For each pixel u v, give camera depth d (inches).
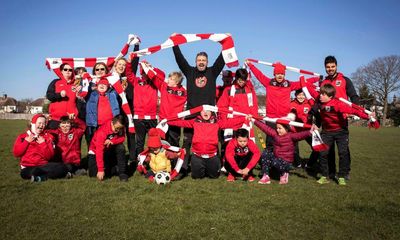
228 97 324.8
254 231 165.5
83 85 291.4
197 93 301.0
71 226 166.9
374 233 166.1
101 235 157.5
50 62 334.6
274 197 222.1
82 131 295.7
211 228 167.3
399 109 2581.2
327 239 158.1
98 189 233.8
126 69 310.7
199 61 292.7
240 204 204.8
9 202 200.4
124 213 185.9
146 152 281.3
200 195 223.8
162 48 304.3
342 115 271.7
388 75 2434.8
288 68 337.4
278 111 323.0
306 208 200.1
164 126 288.7
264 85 332.5
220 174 299.3
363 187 256.1
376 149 548.1
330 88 273.6
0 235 155.5
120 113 312.5
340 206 205.2
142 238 155.0
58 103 302.7
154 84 313.6
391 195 232.1
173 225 169.8
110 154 279.7
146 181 262.2
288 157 268.2
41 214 182.2
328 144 277.3
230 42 305.1
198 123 279.9
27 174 258.4
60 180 258.8
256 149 274.1
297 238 159.0
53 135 277.9
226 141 297.0
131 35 324.2
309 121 330.3
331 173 298.2
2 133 739.4
